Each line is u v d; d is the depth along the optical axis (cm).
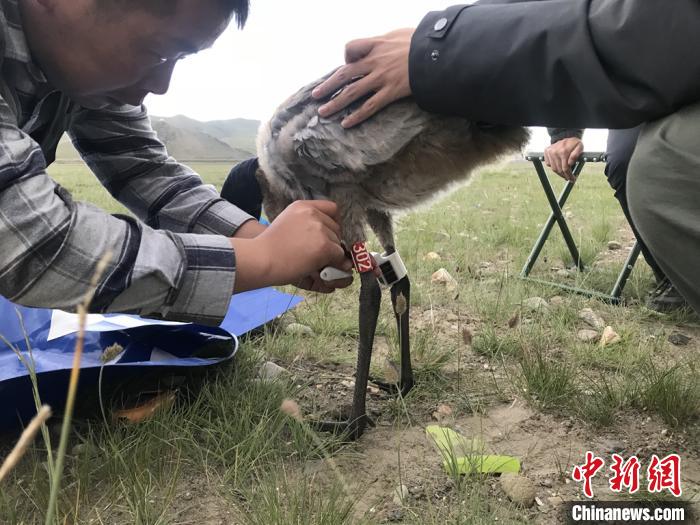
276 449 82
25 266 60
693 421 91
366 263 90
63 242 60
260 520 67
